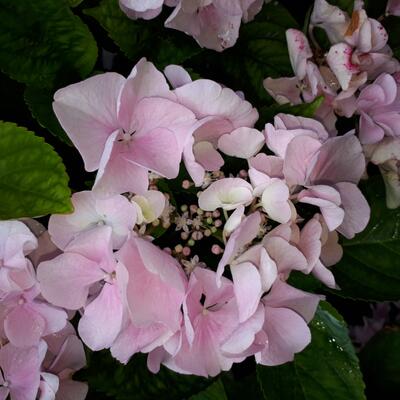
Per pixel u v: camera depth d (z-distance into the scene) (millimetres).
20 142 305
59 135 341
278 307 330
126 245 291
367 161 409
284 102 390
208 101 312
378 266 423
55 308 320
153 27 382
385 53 403
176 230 321
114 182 296
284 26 426
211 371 322
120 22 371
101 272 311
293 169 316
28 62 349
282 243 309
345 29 387
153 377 361
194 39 392
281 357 333
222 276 310
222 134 322
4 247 310
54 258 310
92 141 303
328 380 385
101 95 304
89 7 392
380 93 380
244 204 312
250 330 299
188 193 333
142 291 296
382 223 425
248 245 315
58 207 302
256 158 320
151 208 304
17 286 312
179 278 292
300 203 342
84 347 354
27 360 328
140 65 302
